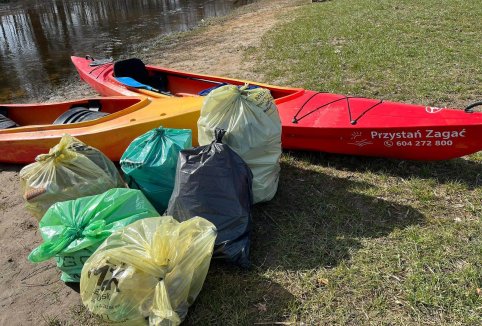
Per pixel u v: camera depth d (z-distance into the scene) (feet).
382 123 12.84
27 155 15.51
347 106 14.30
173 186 11.02
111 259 7.68
